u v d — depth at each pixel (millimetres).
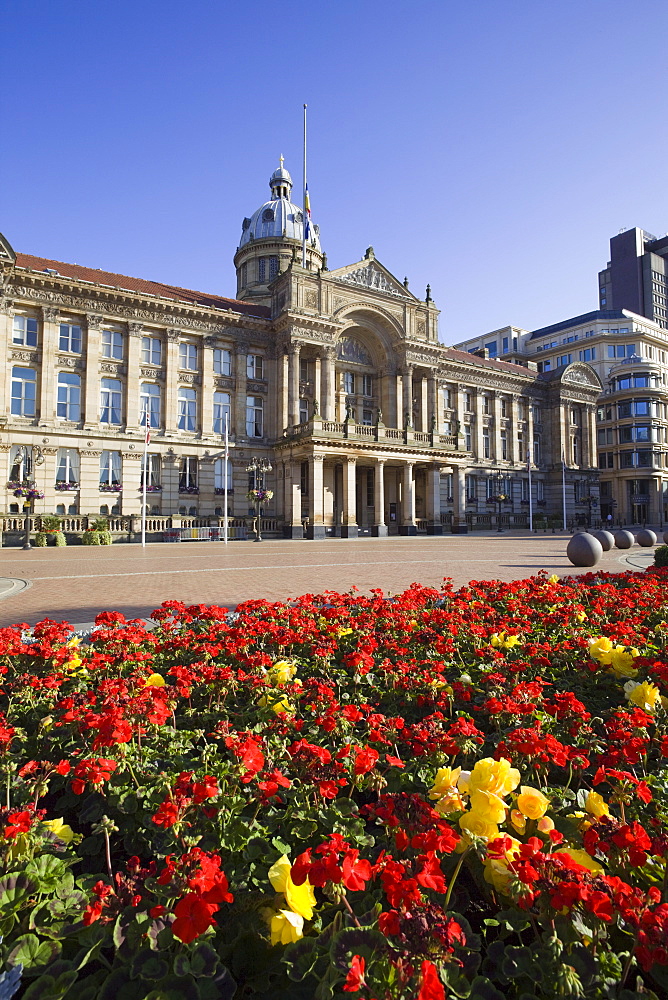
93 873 3162
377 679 6016
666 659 5668
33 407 39938
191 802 3115
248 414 49000
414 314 55875
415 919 2023
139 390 43781
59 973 2283
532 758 3535
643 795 2977
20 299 39344
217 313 46781
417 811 2756
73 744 4375
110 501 41906
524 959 2264
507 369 70062
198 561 23531
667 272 136750
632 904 2205
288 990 2289
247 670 5855
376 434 48469
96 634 6629
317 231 73125
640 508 82750
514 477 67750
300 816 3287
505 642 6742
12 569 20172
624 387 85125
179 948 2361
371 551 29656
